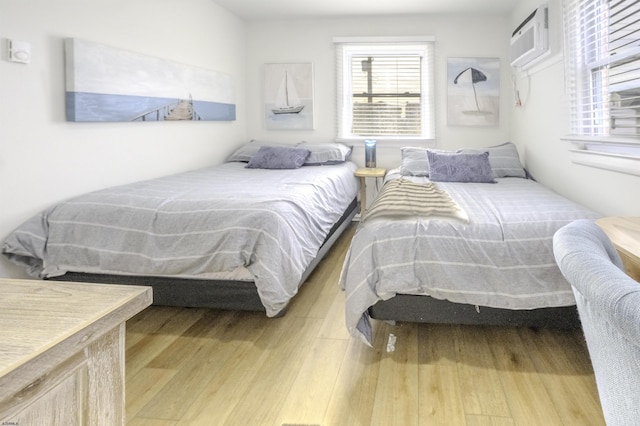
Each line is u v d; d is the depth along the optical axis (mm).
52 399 548
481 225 1999
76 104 2586
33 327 564
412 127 4816
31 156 2381
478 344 2084
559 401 1620
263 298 2105
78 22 2650
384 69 4797
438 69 4660
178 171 3754
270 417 1562
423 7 4328
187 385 1766
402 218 2088
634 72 2152
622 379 515
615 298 469
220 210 2252
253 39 4934
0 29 2193
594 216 2051
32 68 2369
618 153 2303
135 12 3139
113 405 663
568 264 594
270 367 1900
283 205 2354
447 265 1931
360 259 2008
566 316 1970
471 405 1610
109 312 621
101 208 2348
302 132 4949
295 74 4863
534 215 2080
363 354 2006
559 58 3102
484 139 4641
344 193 3816
